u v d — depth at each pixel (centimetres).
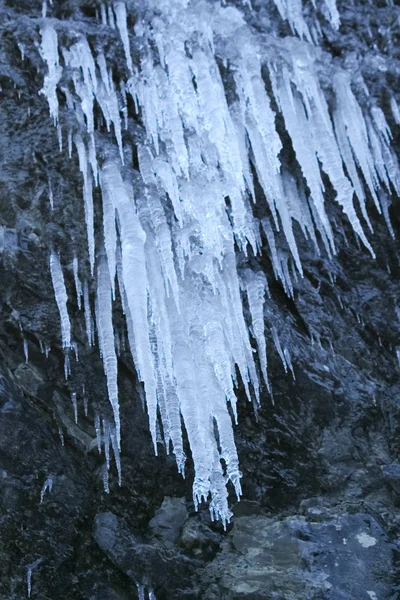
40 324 517
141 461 518
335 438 554
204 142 592
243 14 675
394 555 491
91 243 520
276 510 527
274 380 552
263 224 604
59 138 559
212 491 478
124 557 478
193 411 479
